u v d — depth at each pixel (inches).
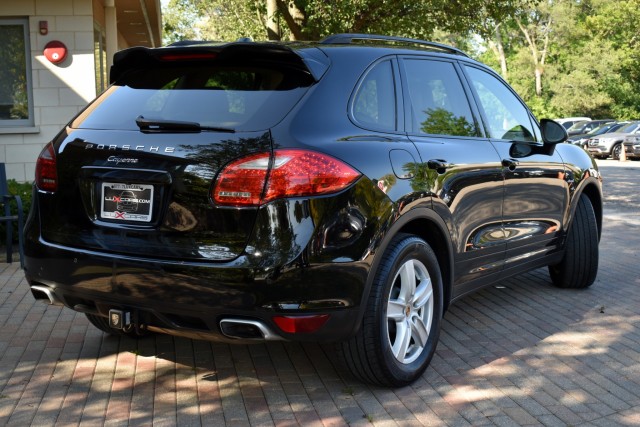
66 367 174.7
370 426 144.9
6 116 447.5
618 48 2203.5
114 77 169.8
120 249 144.3
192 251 138.4
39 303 228.8
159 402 155.3
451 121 186.5
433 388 164.9
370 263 144.6
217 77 154.6
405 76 175.9
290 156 136.6
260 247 135.0
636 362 184.4
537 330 210.1
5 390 160.6
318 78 150.6
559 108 2247.8
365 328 149.9
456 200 174.6
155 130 146.5
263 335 137.9
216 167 137.7
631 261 316.5
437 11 568.4
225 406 153.6
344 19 486.9
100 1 546.6
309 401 156.5
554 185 228.2
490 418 149.8
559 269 257.4
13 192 331.6
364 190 144.1
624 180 799.7
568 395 162.6
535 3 613.6
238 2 917.8
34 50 442.3
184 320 143.4
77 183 151.2
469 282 190.5
